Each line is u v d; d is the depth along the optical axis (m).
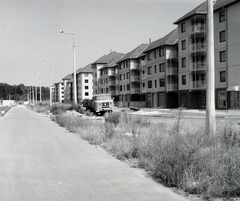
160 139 8.07
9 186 5.78
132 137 10.34
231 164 5.51
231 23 35.78
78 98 117.19
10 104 90.56
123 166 7.43
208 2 9.23
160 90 53.00
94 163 7.82
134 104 61.50
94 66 97.19
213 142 7.30
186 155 5.95
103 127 14.48
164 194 5.16
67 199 4.96
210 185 5.06
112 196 5.08
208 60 9.20
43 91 163.38
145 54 60.22
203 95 43.25
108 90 83.19
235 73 35.34
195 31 41.75
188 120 22.09
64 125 19.41
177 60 49.88
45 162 7.99
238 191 4.99
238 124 10.34
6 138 13.34
